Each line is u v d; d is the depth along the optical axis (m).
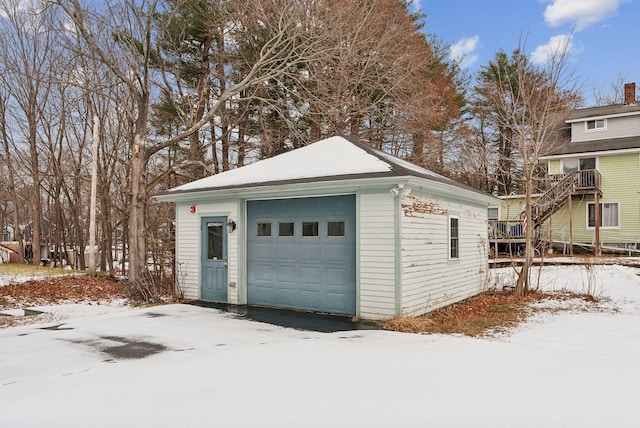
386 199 8.30
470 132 25.92
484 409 3.73
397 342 6.51
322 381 4.55
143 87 13.52
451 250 10.67
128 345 6.61
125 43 14.35
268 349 6.08
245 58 18.72
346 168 8.99
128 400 4.05
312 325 7.99
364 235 8.53
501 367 5.07
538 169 24.14
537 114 15.44
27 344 6.81
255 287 10.27
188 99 17.58
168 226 14.73
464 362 5.30
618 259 18.27
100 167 22.62
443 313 9.45
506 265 18.97
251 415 3.63
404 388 4.29
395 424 3.44
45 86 22.67
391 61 19.95
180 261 11.62
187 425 3.45
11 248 33.62
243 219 10.41
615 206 22.16
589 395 4.09
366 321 8.30
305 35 17.33
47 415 3.72
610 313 9.44
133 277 12.87
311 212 9.42
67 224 29.16
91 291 13.32
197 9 18.55
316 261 9.33
